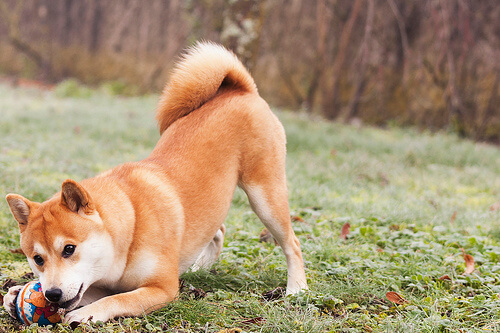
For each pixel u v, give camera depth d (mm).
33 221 3055
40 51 22469
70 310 3115
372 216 5871
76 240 3010
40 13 22391
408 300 3736
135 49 20172
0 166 6781
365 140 11211
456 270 4402
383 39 14906
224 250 4629
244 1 10398
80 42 21734
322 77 15836
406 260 4555
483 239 5191
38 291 3115
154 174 3553
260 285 4043
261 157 3930
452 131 13742
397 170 8688
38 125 10797
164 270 3346
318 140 10781
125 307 3172
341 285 3891
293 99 16609
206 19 14352
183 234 3549
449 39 13453
